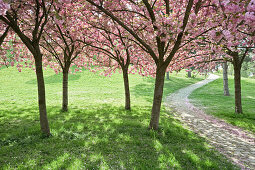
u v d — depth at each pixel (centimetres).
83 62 1606
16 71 3591
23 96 1969
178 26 606
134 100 1889
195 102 1861
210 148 626
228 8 484
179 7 897
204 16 761
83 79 3412
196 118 1172
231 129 922
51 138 636
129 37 828
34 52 632
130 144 607
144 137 689
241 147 668
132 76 3953
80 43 1154
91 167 441
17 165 441
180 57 1366
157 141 636
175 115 1240
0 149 530
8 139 622
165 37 632
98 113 1161
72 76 3528
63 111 1191
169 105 1666
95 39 1188
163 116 1158
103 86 2991
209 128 934
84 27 1069
